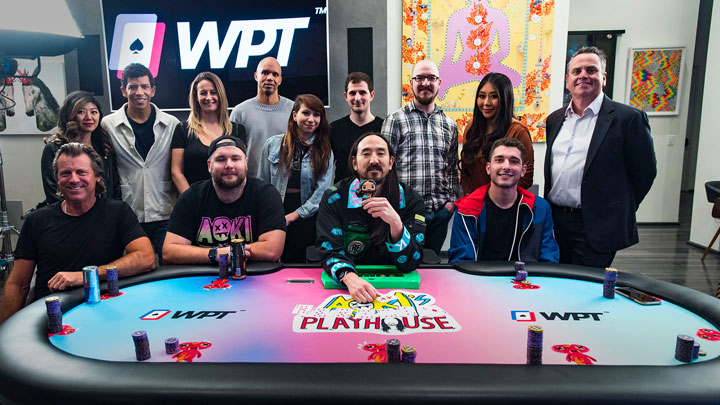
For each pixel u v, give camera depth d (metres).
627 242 2.14
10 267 3.52
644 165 2.09
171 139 2.93
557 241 2.35
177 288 1.52
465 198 2.09
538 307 1.30
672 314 1.25
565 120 2.30
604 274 1.54
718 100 4.53
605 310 1.28
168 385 0.83
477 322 1.19
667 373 0.86
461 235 2.05
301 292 1.46
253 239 2.06
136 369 0.88
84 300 1.37
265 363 0.91
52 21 2.96
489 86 2.55
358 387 0.83
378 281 1.50
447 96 3.83
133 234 1.89
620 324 1.17
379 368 0.89
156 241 2.96
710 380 0.85
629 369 0.88
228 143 1.95
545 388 0.82
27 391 0.85
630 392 0.81
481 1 3.68
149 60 3.69
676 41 5.67
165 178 2.94
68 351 1.03
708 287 3.53
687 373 0.87
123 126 2.84
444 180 2.75
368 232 1.76
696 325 1.17
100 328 1.17
